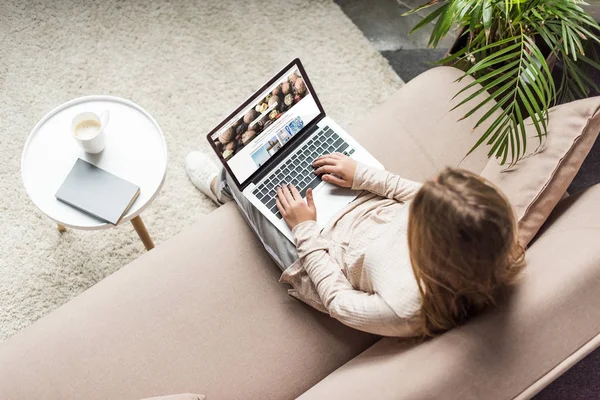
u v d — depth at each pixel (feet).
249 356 4.24
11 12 6.70
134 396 4.09
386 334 3.63
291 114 4.68
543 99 4.20
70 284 5.78
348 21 6.93
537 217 3.82
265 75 6.66
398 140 4.90
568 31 4.66
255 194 4.56
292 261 4.33
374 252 3.67
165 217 6.04
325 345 4.31
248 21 6.86
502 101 4.30
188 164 6.12
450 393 3.19
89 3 6.80
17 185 6.01
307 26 6.89
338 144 4.76
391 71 6.76
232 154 4.51
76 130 4.62
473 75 5.59
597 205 3.74
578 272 3.30
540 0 4.81
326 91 6.61
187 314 4.32
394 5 7.09
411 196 4.31
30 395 4.04
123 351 4.20
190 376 4.17
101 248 5.90
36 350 4.17
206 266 4.47
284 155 4.71
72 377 4.11
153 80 6.55
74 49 6.62
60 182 4.65
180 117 6.42
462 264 2.94
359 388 3.43
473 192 2.85
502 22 5.18
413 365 3.33
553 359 3.22
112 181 4.59
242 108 4.45
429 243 2.97
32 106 6.36
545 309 3.25
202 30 6.79
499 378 3.18
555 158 3.85
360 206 4.43
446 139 4.89
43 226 5.90
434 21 7.01
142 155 4.80
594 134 3.89
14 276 5.74
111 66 6.58
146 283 4.40
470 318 3.41
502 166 4.28
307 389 4.22
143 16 6.80
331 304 3.93
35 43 6.61
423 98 5.03
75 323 4.27
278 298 4.42
